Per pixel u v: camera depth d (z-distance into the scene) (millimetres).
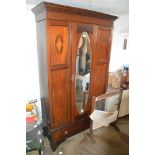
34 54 2287
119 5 2164
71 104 2254
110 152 2143
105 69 2553
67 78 2092
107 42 2418
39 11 1813
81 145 2270
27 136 1872
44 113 2344
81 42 2098
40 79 2252
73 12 1862
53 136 2156
